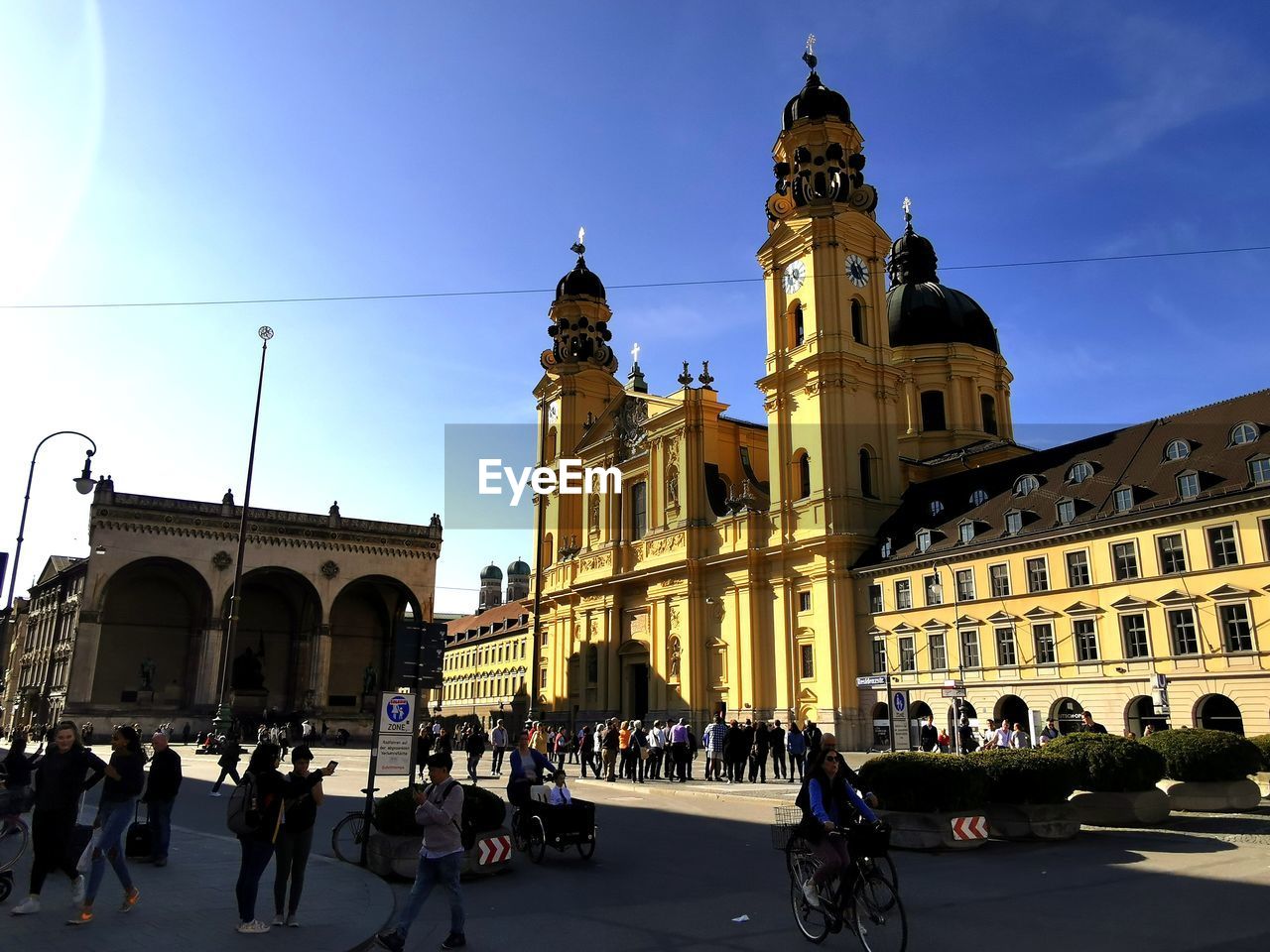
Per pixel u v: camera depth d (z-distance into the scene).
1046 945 10.79
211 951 10.45
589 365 80.50
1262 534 37.22
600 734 43.41
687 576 62.22
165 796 16.12
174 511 86.12
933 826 17.97
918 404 72.50
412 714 16.84
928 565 49.31
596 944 11.31
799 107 61.25
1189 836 19.17
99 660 86.00
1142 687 39.91
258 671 90.38
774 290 60.59
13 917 12.01
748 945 11.20
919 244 79.50
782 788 33.62
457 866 11.04
